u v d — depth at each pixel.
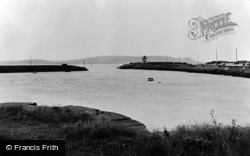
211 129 7.58
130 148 6.07
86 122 9.21
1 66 125.31
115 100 26.53
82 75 93.56
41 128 8.71
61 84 50.72
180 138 6.61
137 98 28.38
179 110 20.02
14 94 32.16
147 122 15.40
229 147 5.73
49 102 24.69
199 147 5.93
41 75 94.56
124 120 11.21
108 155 5.78
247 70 73.00
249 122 14.91
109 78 73.12
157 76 81.06
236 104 23.58
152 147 5.93
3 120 10.09
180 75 86.62
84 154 5.77
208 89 39.31
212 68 100.38
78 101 25.52
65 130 8.16
